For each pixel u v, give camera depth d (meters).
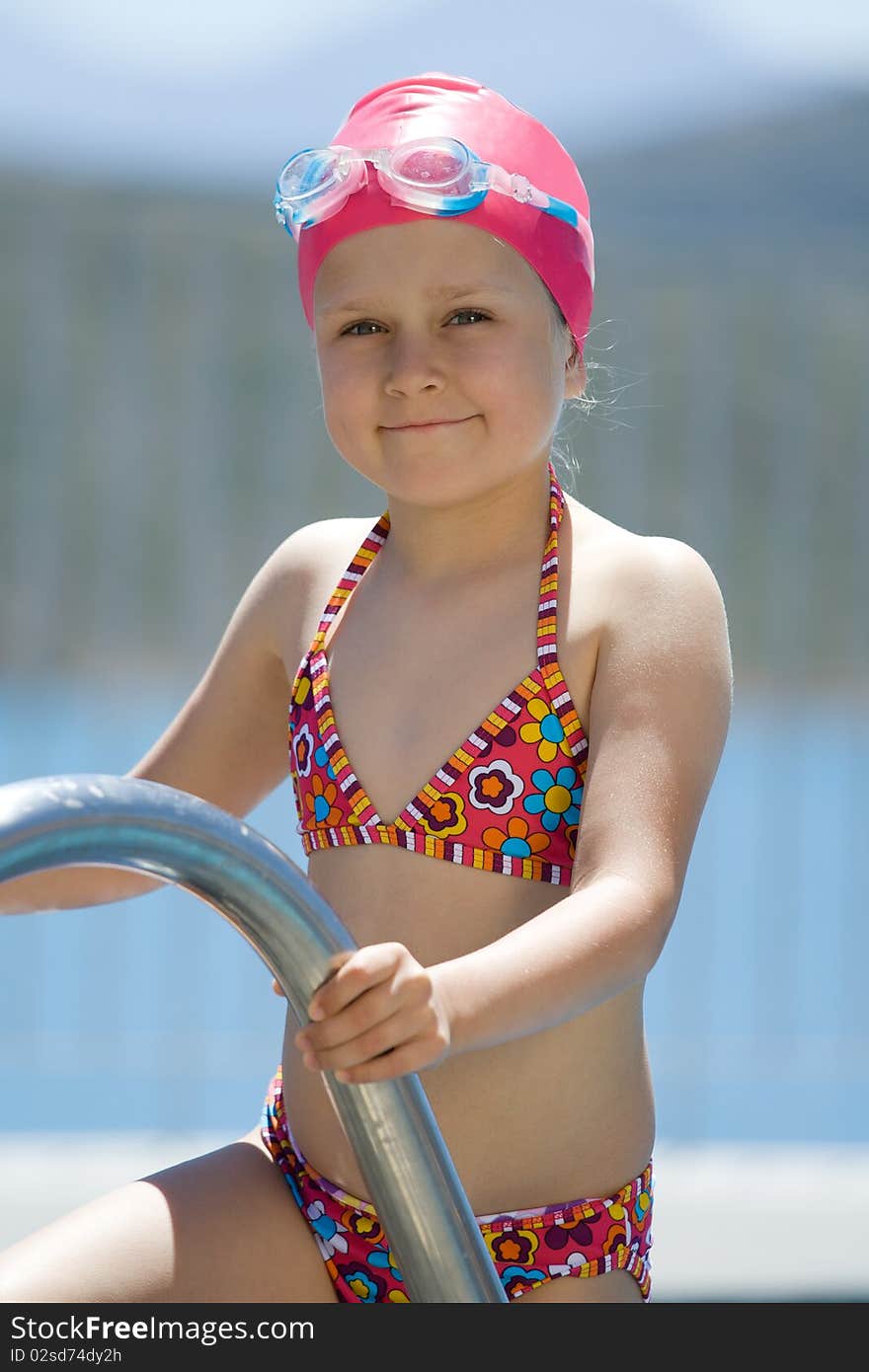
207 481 15.16
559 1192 3.96
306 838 4.36
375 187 4.19
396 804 4.13
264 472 15.18
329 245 4.29
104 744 15.42
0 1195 9.00
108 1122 11.07
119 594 15.38
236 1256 3.86
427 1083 3.95
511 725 4.11
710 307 14.48
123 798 2.49
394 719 4.24
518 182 4.26
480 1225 3.88
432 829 4.07
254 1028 12.43
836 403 14.78
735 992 13.26
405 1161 2.88
